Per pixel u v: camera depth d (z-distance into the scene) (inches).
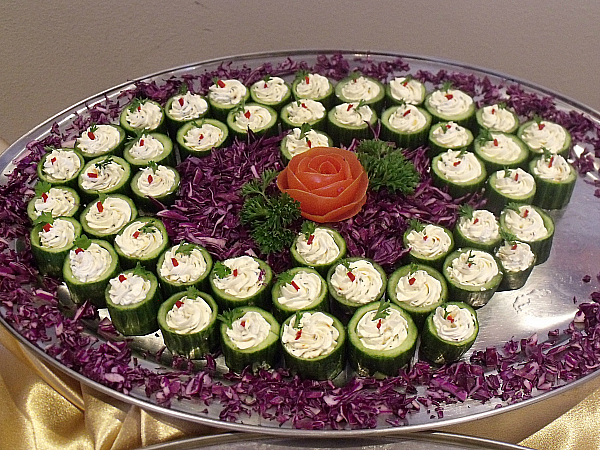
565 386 15.5
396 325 16.0
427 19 30.9
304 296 16.8
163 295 17.7
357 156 19.9
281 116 22.2
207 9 30.7
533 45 31.2
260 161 20.7
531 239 18.6
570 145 21.6
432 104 22.6
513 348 16.6
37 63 31.7
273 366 16.4
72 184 20.2
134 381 15.7
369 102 22.6
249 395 15.4
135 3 30.3
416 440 15.0
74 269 17.4
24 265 18.3
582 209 20.5
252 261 17.7
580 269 18.8
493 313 17.7
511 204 19.0
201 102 22.4
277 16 31.1
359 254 18.3
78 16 30.5
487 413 14.9
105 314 17.7
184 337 16.0
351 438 15.0
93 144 21.1
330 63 24.1
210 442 15.1
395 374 15.9
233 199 19.4
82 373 15.7
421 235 18.3
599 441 16.6
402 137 21.5
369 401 15.1
